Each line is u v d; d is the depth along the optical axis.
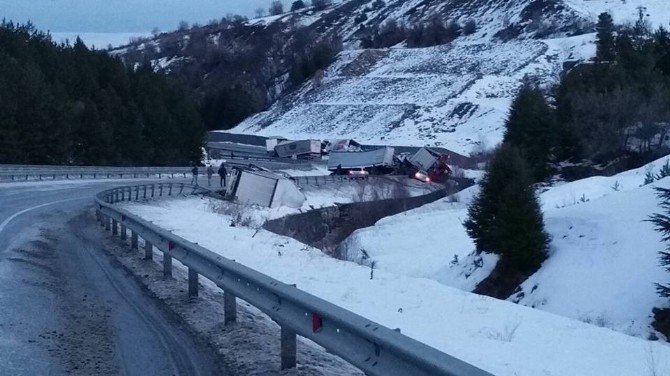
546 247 24.78
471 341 11.40
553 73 110.25
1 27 88.56
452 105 104.00
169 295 12.46
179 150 82.38
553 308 20.88
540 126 52.09
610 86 56.25
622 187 35.75
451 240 35.41
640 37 88.19
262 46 171.00
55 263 15.33
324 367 8.62
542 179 51.91
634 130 52.00
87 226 23.56
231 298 10.35
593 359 10.79
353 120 111.94
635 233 22.64
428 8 169.38
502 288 24.70
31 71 65.56
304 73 142.38
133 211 31.03
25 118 61.88
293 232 39.22
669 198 19.75
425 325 12.55
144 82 84.88
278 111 129.62
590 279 21.48
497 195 26.77
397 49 143.25
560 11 137.62
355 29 178.00
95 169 55.44
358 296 15.02
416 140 95.00
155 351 9.01
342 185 56.72
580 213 25.94
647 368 10.38
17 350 8.55
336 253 33.94
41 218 25.08
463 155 78.75
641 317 18.33
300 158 85.75
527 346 11.39
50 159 64.31
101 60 84.75
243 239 24.31
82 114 69.69
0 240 18.00
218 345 9.31
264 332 10.03
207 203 40.28
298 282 16.33
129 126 75.12
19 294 11.44
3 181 44.56
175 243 12.89
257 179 44.69
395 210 50.69
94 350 8.92
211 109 133.88
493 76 114.38
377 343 6.46
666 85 55.41
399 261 32.94
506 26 139.25
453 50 133.38
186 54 178.88
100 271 14.83
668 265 19.05
